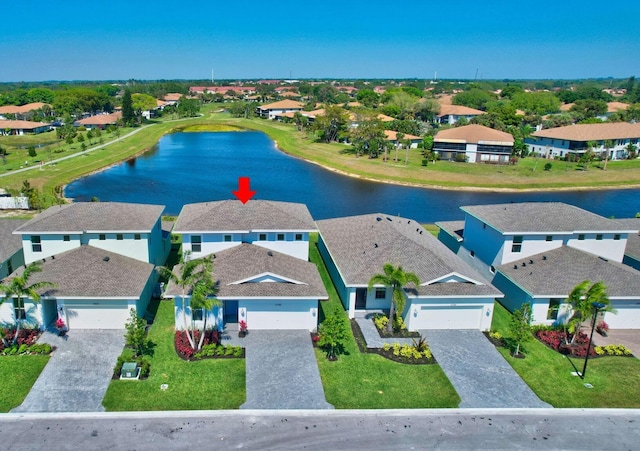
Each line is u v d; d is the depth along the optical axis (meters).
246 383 28.05
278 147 137.88
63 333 32.31
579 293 31.64
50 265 34.22
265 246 39.03
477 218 43.12
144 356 30.20
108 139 135.75
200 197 81.00
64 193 80.81
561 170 105.31
